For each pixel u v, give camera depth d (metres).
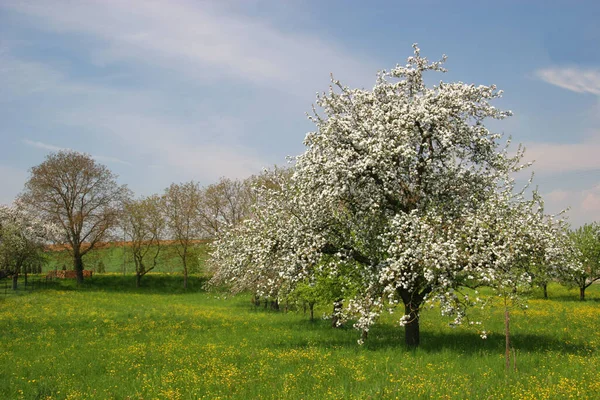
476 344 19.33
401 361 16.00
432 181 17.94
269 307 44.62
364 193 17.89
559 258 17.41
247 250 19.05
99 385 13.93
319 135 18.42
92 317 32.81
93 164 64.69
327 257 19.33
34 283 65.38
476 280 17.61
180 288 69.25
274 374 14.73
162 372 15.29
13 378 14.89
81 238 65.31
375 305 17.27
